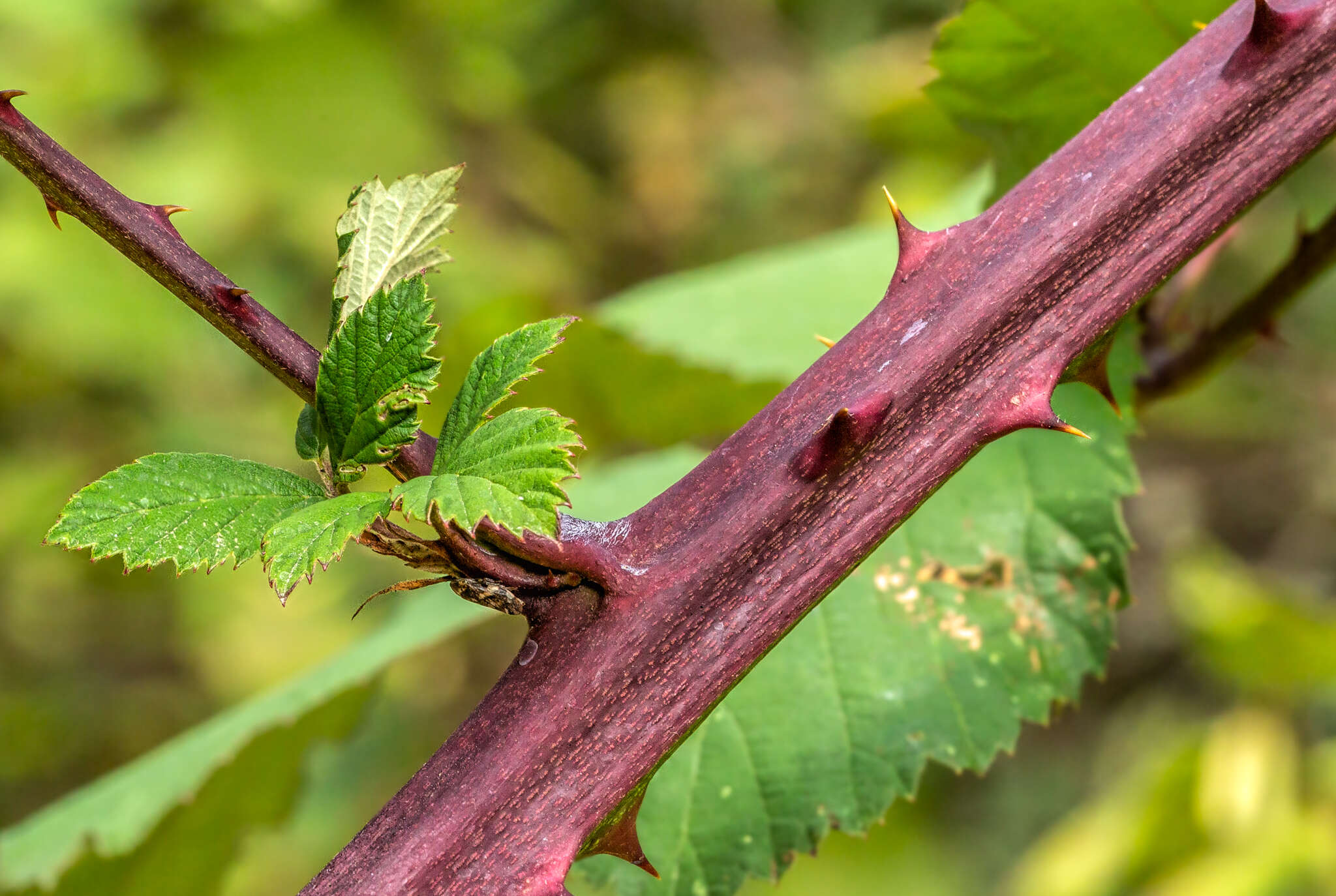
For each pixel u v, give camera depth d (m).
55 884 0.42
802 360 0.52
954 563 0.40
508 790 0.28
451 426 0.29
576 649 0.28
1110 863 0.84
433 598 0.50
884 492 0.29
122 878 0.44
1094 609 0.39
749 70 1.67
